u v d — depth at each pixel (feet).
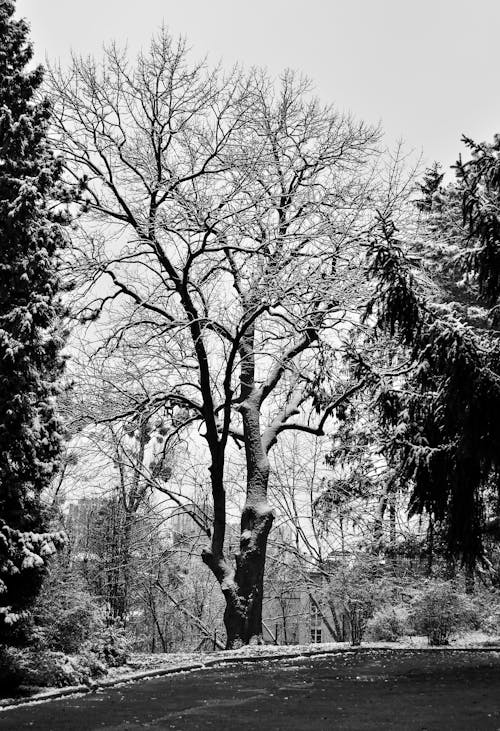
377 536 81.15
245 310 68.64
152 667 50.70
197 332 67.87
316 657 56.59
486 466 42.91
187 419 77.00
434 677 41.39
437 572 69.36
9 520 42.78
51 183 49.49
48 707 33.17
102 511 88.33
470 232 45.96
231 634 66.95
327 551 88.89
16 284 45.80
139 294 73.67
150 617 114.21
